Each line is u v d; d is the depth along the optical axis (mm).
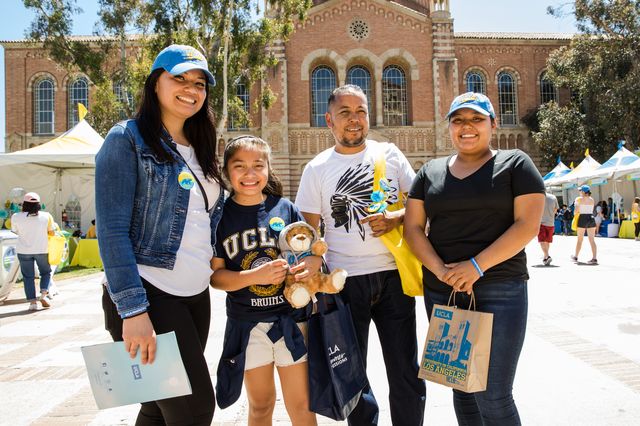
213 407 2320
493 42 33562
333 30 30719
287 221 2961
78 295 10312
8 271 10242
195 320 2508
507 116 33781
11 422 3754
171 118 2512
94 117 24906
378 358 5184
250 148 2818
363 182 3273
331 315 2764
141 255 2264
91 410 3979
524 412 3623
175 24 22453
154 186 2277
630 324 5980
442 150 30703
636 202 19344
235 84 23828
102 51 26047
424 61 31297
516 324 2600
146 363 2107
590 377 4262
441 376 2588
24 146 31922
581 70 28719
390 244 3102
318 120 31125
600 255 14117
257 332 2797
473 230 2713
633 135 27484
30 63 32250
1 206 16641
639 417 3473
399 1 34594
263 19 23125
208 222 2559
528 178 2596
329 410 2689
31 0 23484
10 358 5586
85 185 17875
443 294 2814
